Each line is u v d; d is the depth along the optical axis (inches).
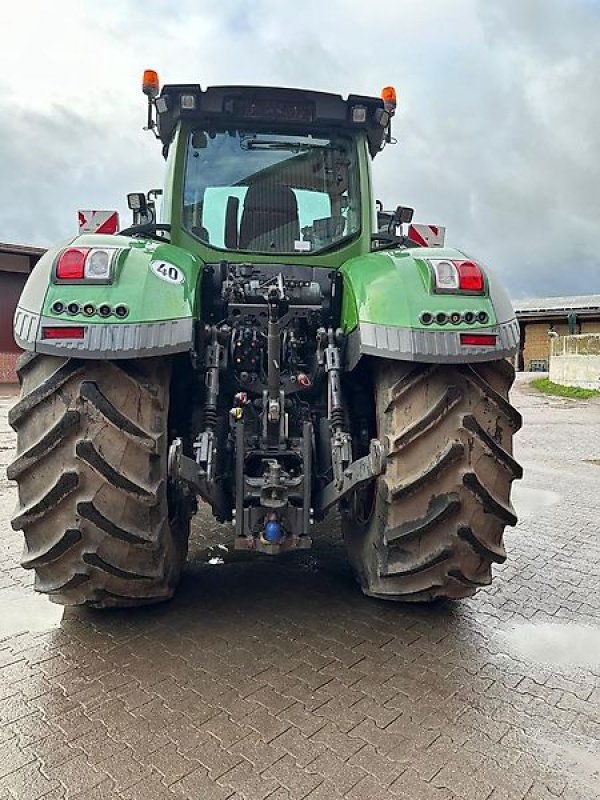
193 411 124.0
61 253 103.3
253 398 125.3
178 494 121.2
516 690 101.2
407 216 159.9
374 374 119.0
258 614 126.3
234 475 117.2
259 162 144.6
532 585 148.9
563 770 82.0
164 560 111.7
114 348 96.2
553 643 118.3
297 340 129.8
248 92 139.3
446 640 117.6
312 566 153.9
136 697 96.5
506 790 78.0
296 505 113.6
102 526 101.4
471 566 113.0
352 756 83.5
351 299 120.4
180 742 85.9
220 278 133.3
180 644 113.3
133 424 100.7
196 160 143.7
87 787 77.3
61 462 100.7
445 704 96.4
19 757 82.7
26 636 116.6
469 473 105.0
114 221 146.8
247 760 82.4
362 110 141.7
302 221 144.6
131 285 100.3
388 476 109.0
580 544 183.2
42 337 96.3
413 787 78.0
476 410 106.9
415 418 106.7
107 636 116.3
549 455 351.6
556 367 858.1
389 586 117.7
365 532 126.0
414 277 108.8
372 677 103.4
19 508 104.3
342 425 115.5
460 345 102.7
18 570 154.9
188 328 101.9
